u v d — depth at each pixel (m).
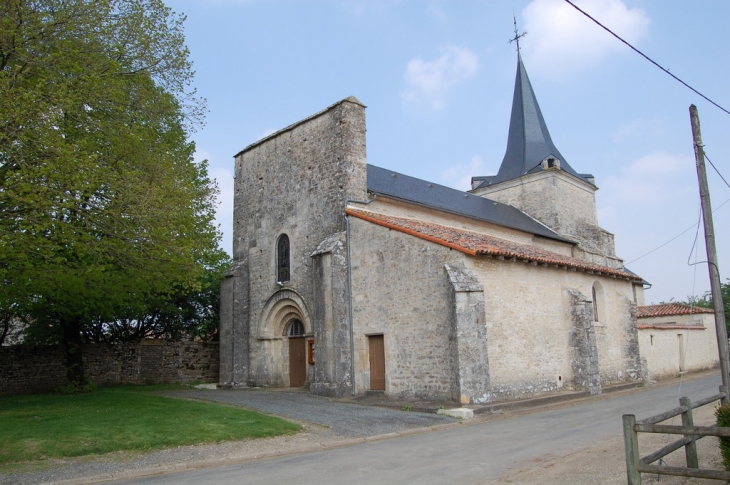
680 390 18.70
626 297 22.61
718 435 5.21
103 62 11.88
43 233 11.95
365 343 17.08
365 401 15.80
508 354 15.87
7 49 10.62
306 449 9.95
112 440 9.94
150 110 13.77
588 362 17.81
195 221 15.62
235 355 21.23
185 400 15.80
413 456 8.85
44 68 11.01
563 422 12.20
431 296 15.37
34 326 19.53
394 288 16.42
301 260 19.92
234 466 8.73
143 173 12.54
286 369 20.66
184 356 23.27
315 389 17.48
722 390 10.06
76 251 12.28
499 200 32.38
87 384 18.08
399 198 19.75
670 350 25.92
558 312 18.22
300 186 20.48
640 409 14.00
